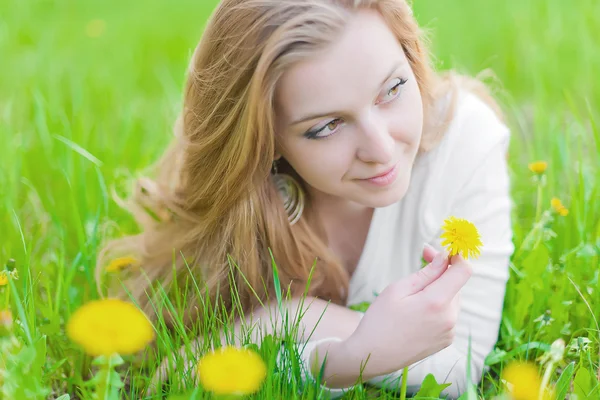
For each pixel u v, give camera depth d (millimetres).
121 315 1559
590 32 5223
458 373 2311
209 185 2338
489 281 2383
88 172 3424
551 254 2773
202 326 2449
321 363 2152
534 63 4633
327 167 2090
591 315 2432
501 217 2461
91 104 4566
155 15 6891
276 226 2375
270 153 2191
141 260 2645
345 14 1978
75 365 2363
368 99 1994
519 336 2418
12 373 1836
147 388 2146
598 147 3082
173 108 3959
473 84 2779
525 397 1806
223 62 2145
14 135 3834
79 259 2607
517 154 3783
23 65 5113
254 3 2045
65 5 7133
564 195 3266
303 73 1983
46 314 2420
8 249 2840
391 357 2039
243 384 1592
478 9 6145
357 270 2502
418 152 2428
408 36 2199
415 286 2062
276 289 2145
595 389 1983
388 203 2152
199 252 2496
